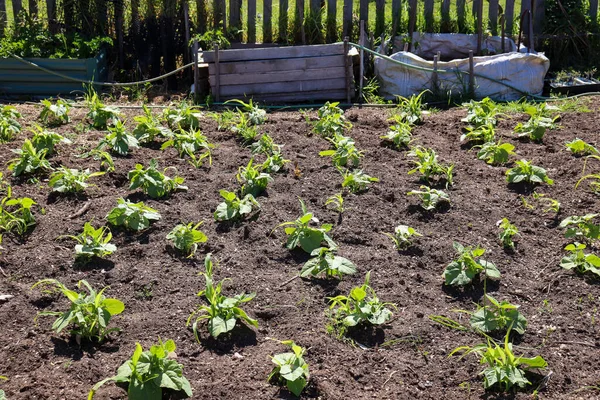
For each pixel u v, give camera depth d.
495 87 8.74
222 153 6.54
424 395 3.71
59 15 9.80
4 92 8.80
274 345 4.01
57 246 4.95
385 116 7.69
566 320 4.30
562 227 5.26
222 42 9.51
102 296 4.13
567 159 6.41
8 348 3.92
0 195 5.63
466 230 5.27
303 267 4.62
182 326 4.16
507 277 4.71
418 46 9.88
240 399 3.62
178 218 5.34
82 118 7.44
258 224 5.26
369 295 4.46
